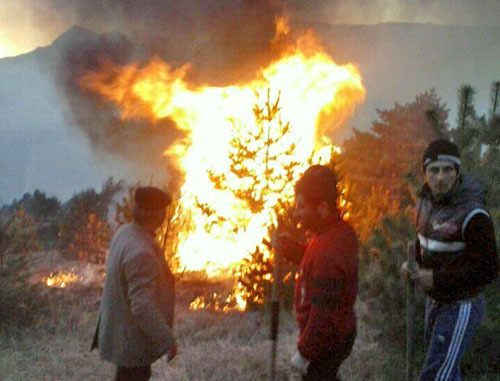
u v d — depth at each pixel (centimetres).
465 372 568
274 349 441
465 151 622
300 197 385
